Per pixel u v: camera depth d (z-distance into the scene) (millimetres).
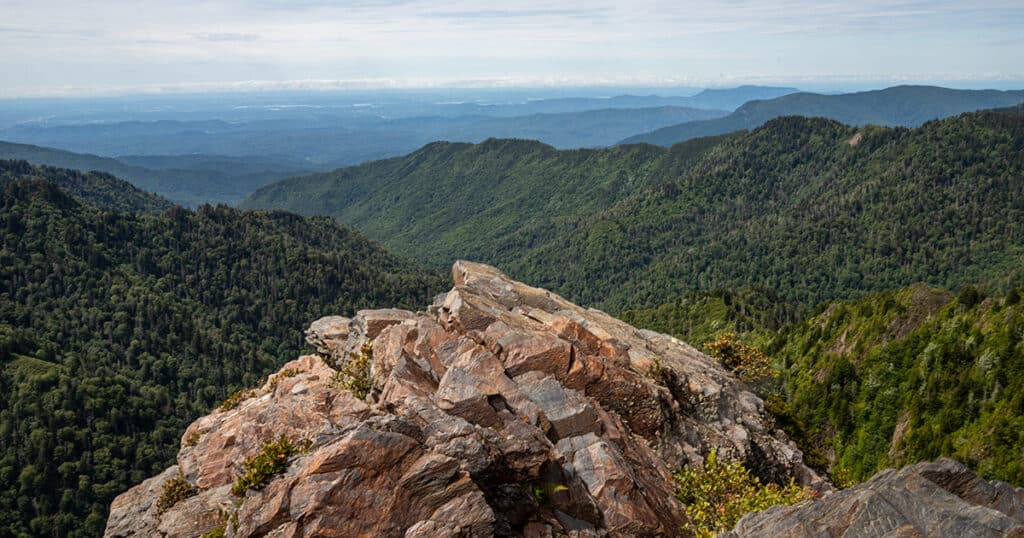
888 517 12070
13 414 130875
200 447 25375
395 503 13734
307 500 13555
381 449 14211
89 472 126125
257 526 13531
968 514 11391
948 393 108375
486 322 24016
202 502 20516
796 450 27938
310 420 21297
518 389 19812
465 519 13664
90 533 116125
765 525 14148
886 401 118875
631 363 26547
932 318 127750
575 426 19250
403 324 24812
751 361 35812
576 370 21938
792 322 184750
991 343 108375
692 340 196750
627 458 19609
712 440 24422
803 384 140875
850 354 135625
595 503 16828
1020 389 94188
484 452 15133
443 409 18000
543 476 16641
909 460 103125
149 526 22562
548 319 27172
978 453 92438
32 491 119375
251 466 15398
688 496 20547
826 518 13047
